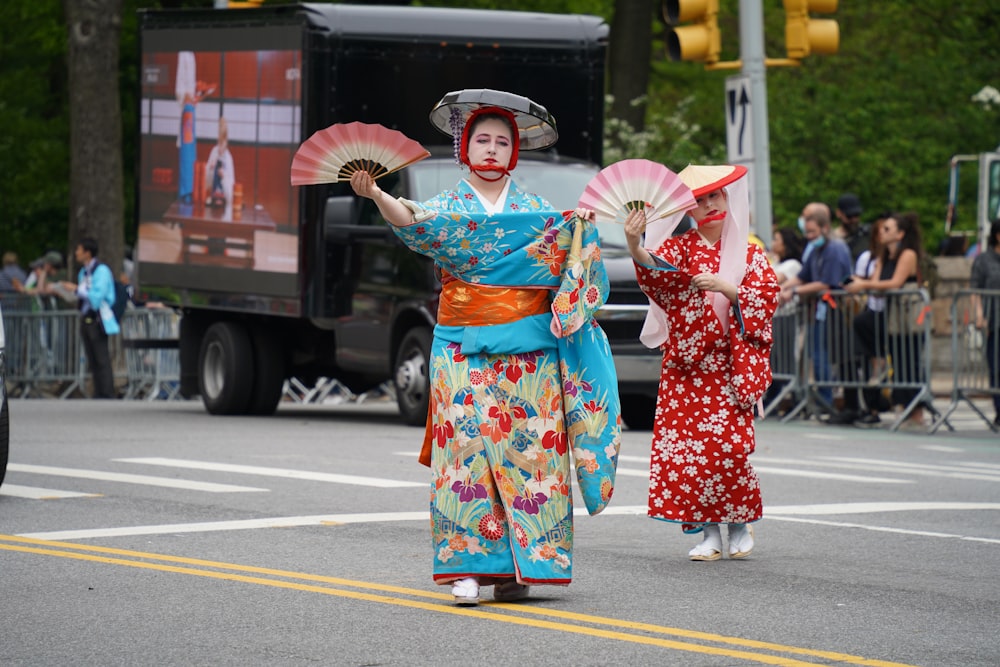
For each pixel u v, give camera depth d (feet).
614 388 31.35
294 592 31.65
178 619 29.04
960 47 153.89
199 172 77.41
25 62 157.48
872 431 71.92
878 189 139.03
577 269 30.50
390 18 71.87
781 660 26.23
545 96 74.54
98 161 115.65
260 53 73.20
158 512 42.27
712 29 76.28
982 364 72.02
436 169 69.72
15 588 31.81
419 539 38.22
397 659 26.08
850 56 159.33
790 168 139.44
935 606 31.14
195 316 82.23
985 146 143.43
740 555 36.70
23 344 107.65
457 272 30.60
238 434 66.03
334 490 47.06
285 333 79.36
